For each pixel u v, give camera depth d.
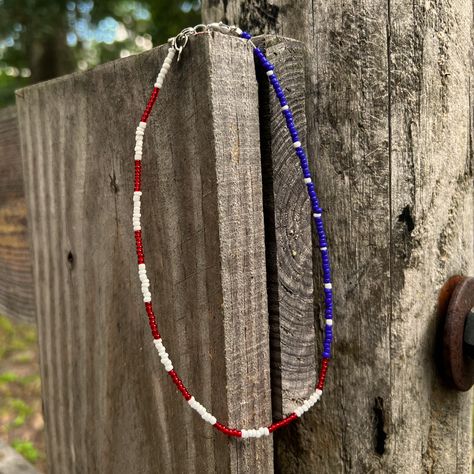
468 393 0.38
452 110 0.35
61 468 0.44
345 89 0.33
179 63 0.31
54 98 0.39
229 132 0.30
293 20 0.34
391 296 0.34
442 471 0.37
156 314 0.34
